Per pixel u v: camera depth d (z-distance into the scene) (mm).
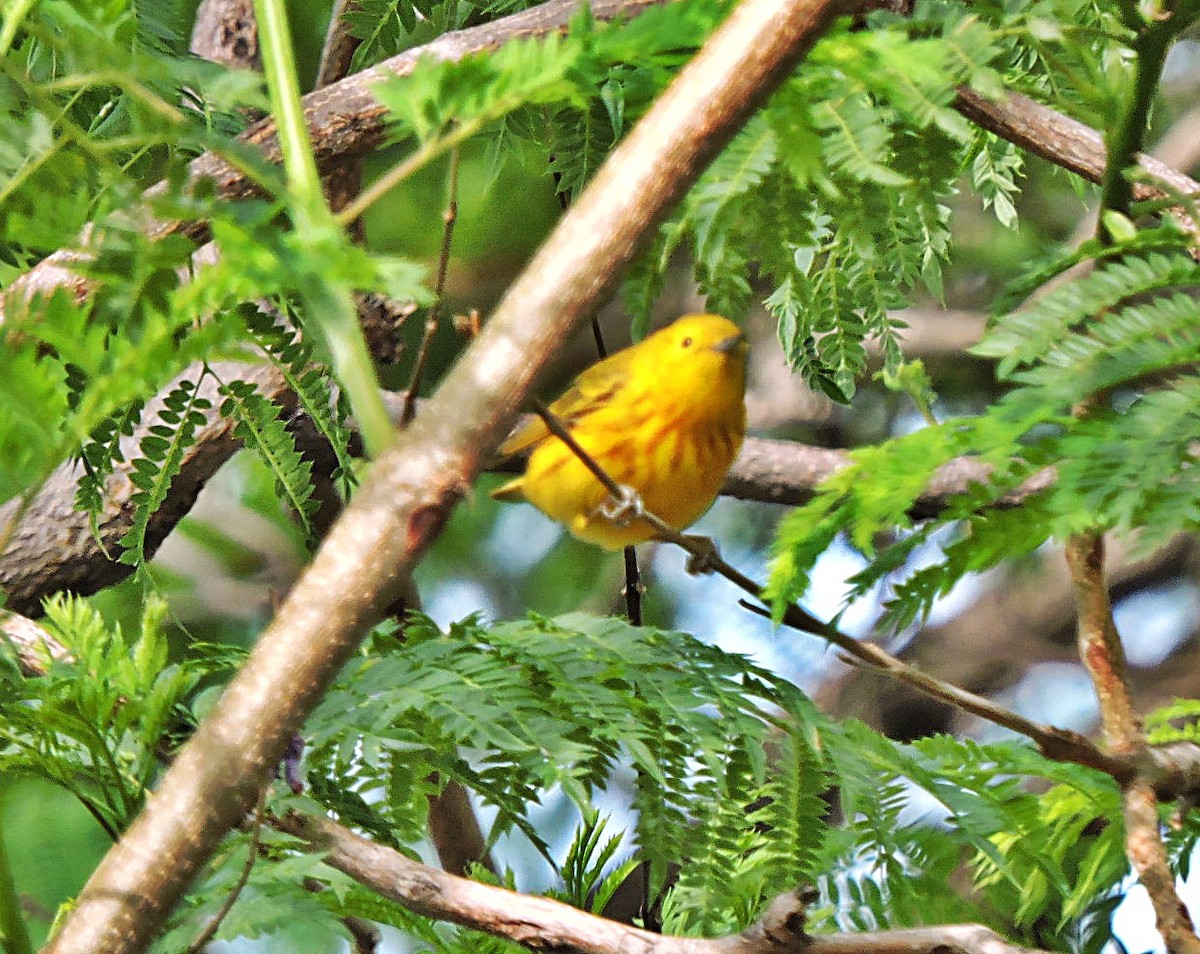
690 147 2139
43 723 3520
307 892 4262
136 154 3932
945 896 4938
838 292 5438
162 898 2074
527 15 5711
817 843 4660
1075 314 2812
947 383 12016
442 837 6484
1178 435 2520
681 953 3906
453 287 11586
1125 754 4227
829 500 3145
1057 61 3875
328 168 5773
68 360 2512
